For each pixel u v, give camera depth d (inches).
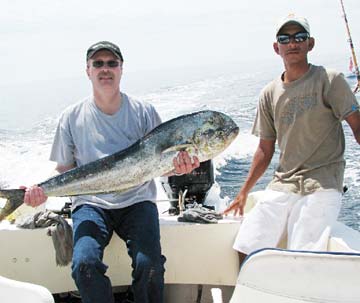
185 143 103.7
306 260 75.9
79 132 119.8
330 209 111.9
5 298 84.7
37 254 117.2
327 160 116.5
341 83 113.7
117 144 118.6
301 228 112.7
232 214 133.1
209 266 121.9
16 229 117.0
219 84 529.7
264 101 127.4
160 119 126.5
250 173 131.8
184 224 121.5
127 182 109.8
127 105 121.6
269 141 131.1
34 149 372.5
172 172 107.3
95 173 110.2
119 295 128.2
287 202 117.5
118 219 115.1
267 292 79.2
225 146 105.4
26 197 108.7
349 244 102.4
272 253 78.2
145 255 103.7
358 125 112.6
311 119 116.0
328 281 75.0
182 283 122.3
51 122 451.8
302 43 116.7
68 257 114.7
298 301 76.8
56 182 110.2
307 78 117.5
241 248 117.1
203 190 141.9
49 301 81.2
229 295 126.5
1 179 318.3
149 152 106.8
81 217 111.1
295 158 119.2
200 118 104.1
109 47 116.0
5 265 117.6
